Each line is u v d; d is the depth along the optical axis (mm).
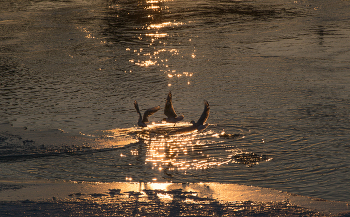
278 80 83125
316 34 125688
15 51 113500
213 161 44656
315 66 93000
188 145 50000
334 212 27734
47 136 53250
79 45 120500
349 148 48062
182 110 65375
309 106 66000
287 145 49688
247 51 109312
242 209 27766
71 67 97500
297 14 157125
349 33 124938
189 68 94812
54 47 118125
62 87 80875
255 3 182000
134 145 50000
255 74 88188
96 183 36219
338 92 73625
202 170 41969
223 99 71188
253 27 138500
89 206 27922
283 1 184250
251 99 70875
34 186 34594
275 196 32156
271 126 56969
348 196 35531
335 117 60219
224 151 47969
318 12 158750
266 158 45531
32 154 46594
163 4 185000
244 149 48656
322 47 110062
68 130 56312
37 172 41281
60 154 46656
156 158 45750
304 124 57406
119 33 136000
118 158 45625
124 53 111125
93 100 71875
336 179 39375
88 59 105188
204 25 144125
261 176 40406
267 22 145500
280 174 40750
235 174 41000
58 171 41562
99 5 183750
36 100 72250
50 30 139750
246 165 43500
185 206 28172
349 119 59062
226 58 103188
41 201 29406
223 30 135625
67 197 30859
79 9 175250
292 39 120688
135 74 90750
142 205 28359
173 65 98000
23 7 179625
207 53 108688
